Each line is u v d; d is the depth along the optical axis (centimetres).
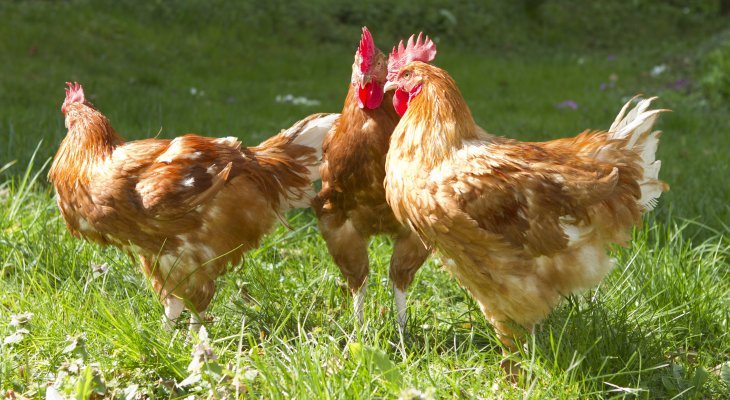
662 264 320
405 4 1034
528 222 287
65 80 605
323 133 315
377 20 1002
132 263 316
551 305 292
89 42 732
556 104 675
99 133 301
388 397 279
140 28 807
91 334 294
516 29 1066
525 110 655
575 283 291
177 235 299
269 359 288
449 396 282
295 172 313
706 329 308
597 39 1080
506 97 721
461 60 910
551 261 290
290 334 304
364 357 283
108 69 665
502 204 286
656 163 298
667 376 293
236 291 316
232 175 301
